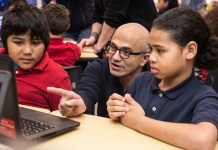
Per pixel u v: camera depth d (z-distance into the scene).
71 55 2.83
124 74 1.68
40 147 0.58
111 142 1.08
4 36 1.71
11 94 0.88
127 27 1.69
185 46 1.23
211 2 4.30
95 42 3.10
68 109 1.29
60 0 3.74
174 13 1.24
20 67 1.74
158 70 1.24
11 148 0.77
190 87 1.27
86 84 1.70
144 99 1.36
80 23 3.78
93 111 1.65
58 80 1.81
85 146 1.04
